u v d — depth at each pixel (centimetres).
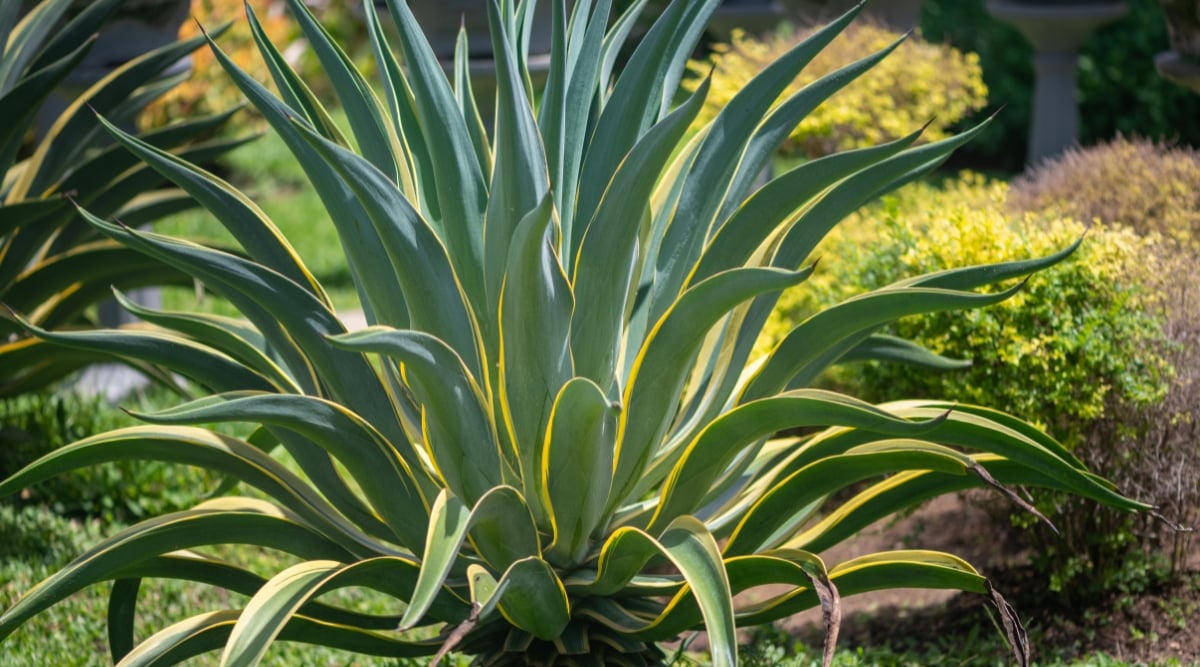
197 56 1098
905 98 673
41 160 496
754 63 683
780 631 426
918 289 237
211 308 823
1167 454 395
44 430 538
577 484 246
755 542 261
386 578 251
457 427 248
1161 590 412
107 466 512
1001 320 395
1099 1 897
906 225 448
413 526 261
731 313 290
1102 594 416
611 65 292
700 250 275
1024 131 1144
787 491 252
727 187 274
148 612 425
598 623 270
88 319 543
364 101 275
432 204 281
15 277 486
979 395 398
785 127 275
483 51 554
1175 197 490
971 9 1123
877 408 223
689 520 243
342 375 263
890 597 464
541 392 245
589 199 267
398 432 268
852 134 668
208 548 473
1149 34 1028
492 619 269
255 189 1140
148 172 489
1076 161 541
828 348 260
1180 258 426
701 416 280
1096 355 381
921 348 315
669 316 237
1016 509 415
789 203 257
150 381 665
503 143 231
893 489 263
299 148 252
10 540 458
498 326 257
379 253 259
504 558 254
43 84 428
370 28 278
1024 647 222
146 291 716
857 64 264
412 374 241
